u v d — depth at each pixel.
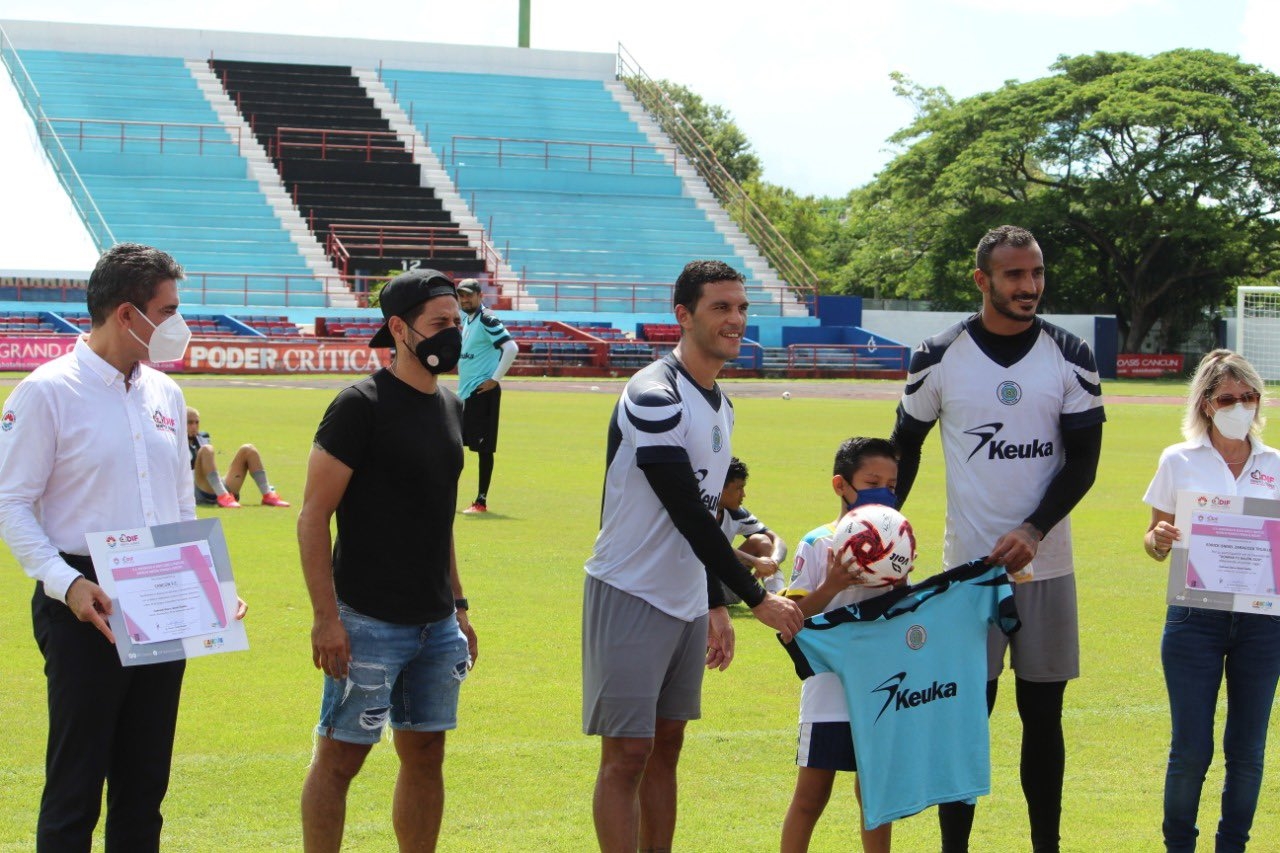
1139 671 7.95
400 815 5.06
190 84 53.53
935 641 4.93
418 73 58.66
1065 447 5.38
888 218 61.78
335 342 37.78
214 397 28.06
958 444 5.39
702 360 4.93
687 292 4.89
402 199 49.88
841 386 40.03
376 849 5.24
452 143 53.09
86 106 50.41
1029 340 5.35
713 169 58.22
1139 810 5.75
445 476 4.90
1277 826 5.61
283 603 9.26
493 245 49.34
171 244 44.62
